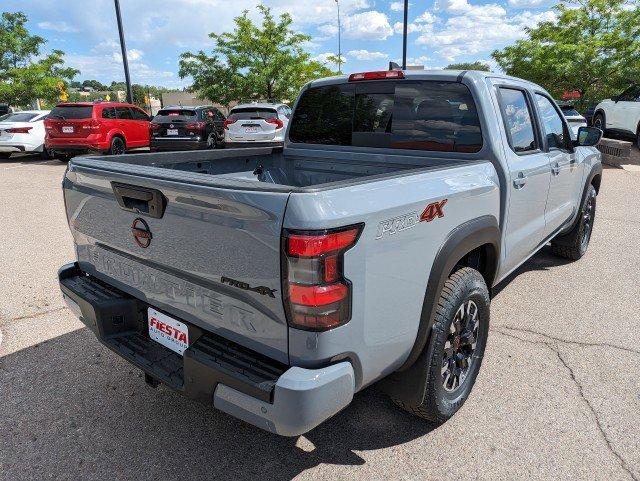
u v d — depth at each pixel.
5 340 3.62
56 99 20.89
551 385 3.05
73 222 2.79
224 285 1.96
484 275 3.05
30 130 13.52
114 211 2.40
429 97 3.16
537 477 2.33
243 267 1.87
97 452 2.50
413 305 2.21
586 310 4.11
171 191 2.01
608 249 5.80
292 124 3.96
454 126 3.10
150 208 2.14
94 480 2.32
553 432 2.63
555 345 3.54
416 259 2.17
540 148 3.73
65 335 3.70
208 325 2.10
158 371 2.25
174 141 13.29
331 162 3.73
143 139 14.55
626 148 12.24
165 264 2.20
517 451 2.50
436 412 2.56
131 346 2.44
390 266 2.02
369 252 1.90
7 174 11.56
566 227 4.85
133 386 3.07
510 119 3.28
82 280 2.80
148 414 2.81
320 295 1.75
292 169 4.02
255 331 1.93
